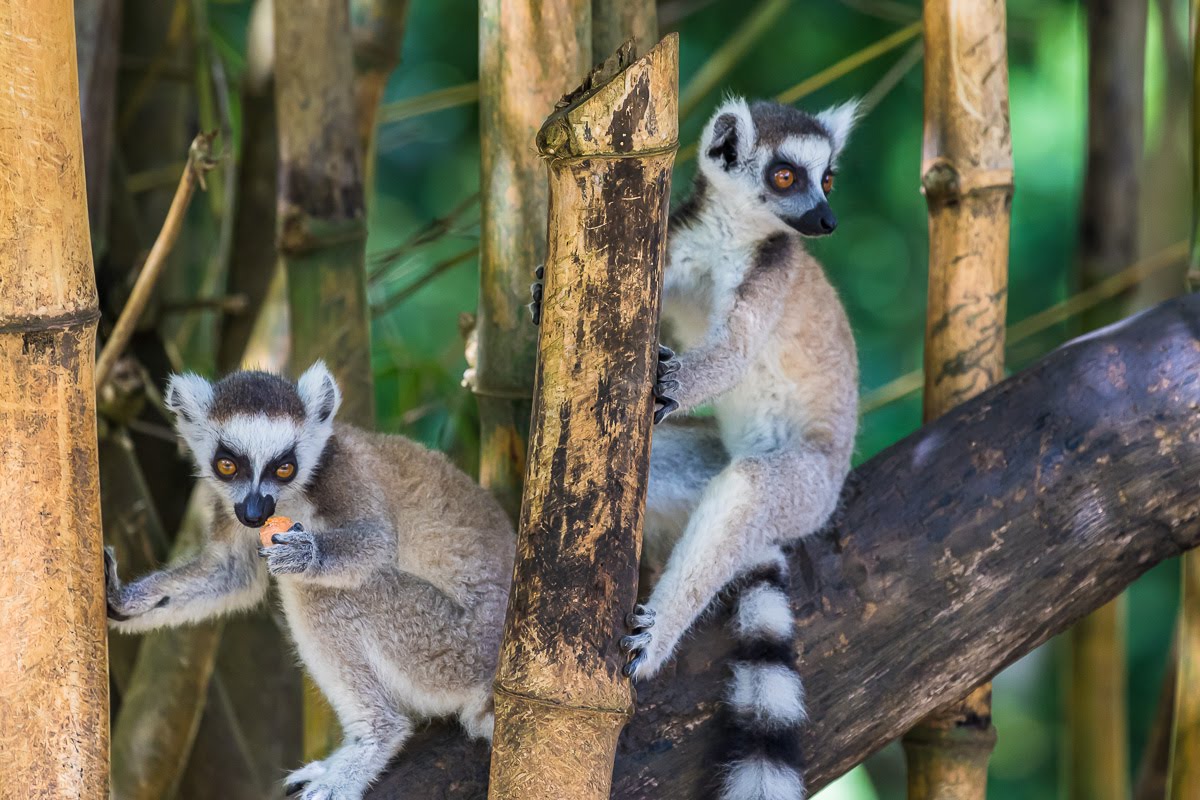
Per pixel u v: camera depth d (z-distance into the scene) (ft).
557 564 16.83
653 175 16.17
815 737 21.71
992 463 22.63
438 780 22.30
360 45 31.07
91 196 30.27
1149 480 22.35
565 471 16.76
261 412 24.17
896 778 56.03
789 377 27.94
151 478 34.35
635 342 16.60
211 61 33.88
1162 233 37.58
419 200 54.44
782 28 50.08
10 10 15.51
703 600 23.20
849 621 22.15
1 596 16.55
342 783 22.18
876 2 45.52
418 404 36.35
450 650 23.68
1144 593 56.03
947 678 22.30
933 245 25.62
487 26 24.06
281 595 23.99
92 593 17.21
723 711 21.79
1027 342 50.47
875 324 52.60
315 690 25.94
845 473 25.53
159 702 27.84
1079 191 34.24
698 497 28.58
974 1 24.39
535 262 24.27
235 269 34.45
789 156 27.86
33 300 16.10
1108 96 32.42
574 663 16.83
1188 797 24.54
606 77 16.38
